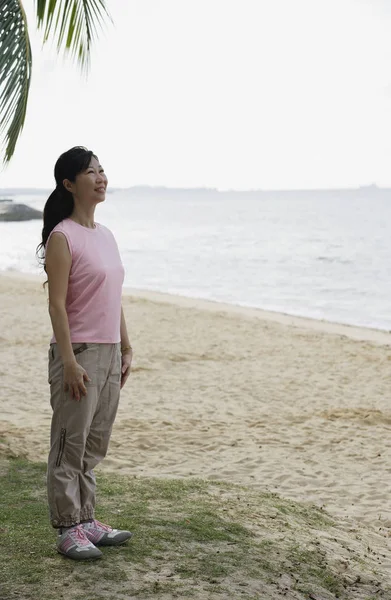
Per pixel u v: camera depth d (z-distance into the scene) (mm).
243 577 3205
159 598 2900
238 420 8305
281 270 30406
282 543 3777
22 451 5984
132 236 52781
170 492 4590
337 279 27406
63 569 3084
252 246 43188
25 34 4602
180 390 9836
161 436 7379
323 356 12547
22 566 3105
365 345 13734
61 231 2973
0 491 4465
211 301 20359
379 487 6023
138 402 9078
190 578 3119
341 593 3275
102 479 4895
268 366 11633
